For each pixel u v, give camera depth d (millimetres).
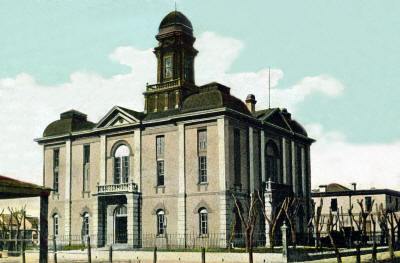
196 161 46250
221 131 45094
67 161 55031
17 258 38469
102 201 50781
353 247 46656
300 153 58156
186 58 53781
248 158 48156
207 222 44844
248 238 36500
